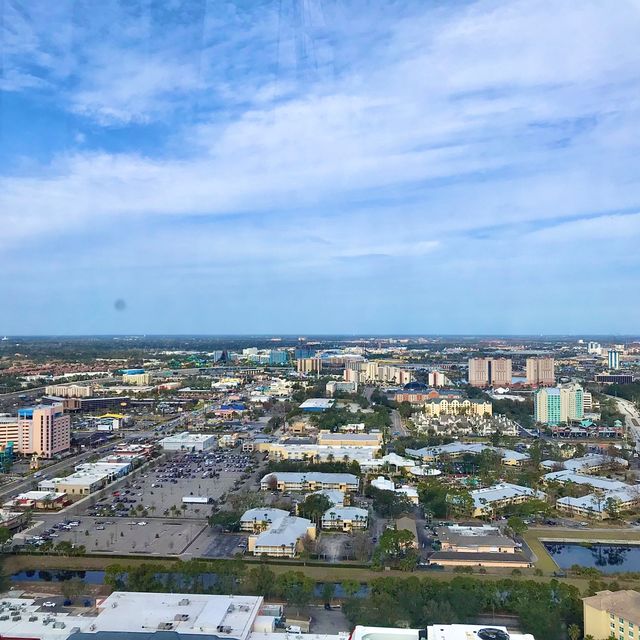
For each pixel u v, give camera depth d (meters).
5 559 169.00
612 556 181.00
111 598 126.12
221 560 165.62
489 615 132.88
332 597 143.12
